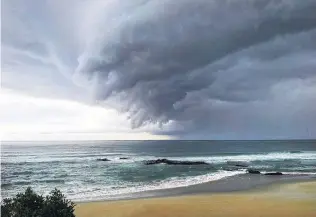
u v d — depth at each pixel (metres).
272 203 15.40
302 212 13.56
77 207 14.95
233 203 15.51
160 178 27.98
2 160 48.94
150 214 13.66
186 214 13.48
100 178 29.66
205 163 41.22
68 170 37.31
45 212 8.15
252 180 24.45
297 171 30.58
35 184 27.53
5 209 7.93
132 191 20.64
